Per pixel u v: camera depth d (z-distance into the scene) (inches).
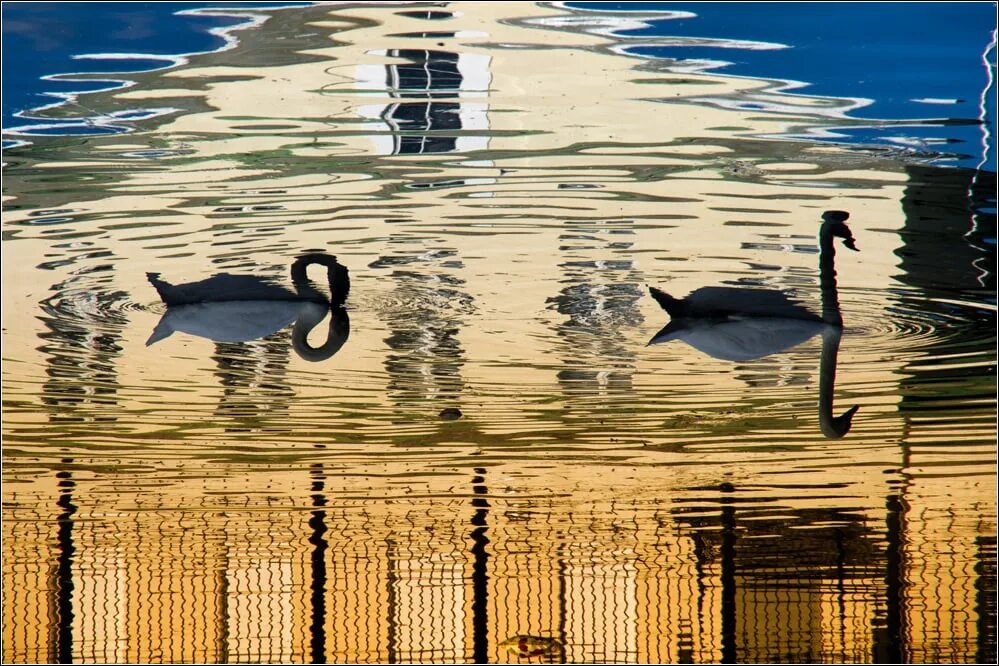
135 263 540.1
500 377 469.1
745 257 544.1
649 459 415.5
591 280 532.1
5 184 608.7
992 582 353.4
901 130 667.4
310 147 652.1
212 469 410.9
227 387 463.5
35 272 532.1
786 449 420.5
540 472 413.1
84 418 440.8
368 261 545.0
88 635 346.6
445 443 428.1
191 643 339.0
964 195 593.3
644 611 347.3
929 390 452.4
